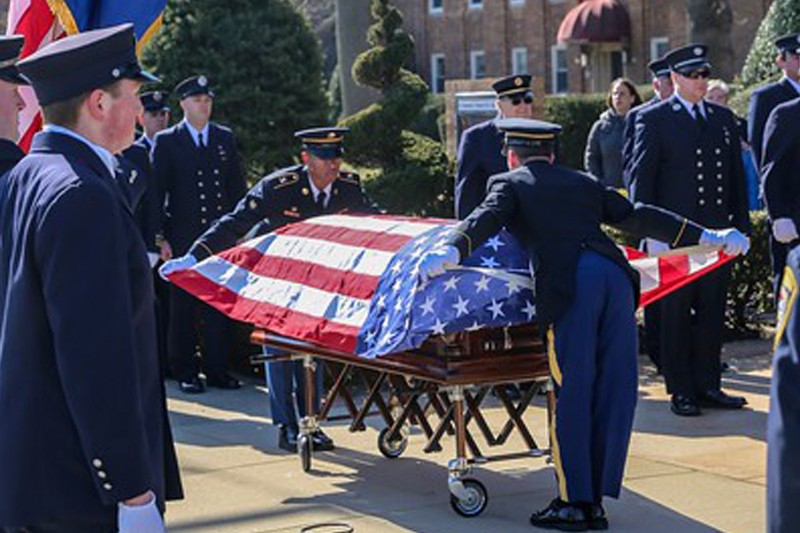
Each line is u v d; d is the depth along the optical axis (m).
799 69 9.78
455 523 6.76
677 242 6.93
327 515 6.95
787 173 9.02
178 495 4.38
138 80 4.20
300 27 18.91
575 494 6.53
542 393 9.45
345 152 14.15
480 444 8.34
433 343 6.84
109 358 3.81
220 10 18.38
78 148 4.10
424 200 13.65
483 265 6.61
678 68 9.26
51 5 8.17
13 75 4.62
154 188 9.98
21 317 3.92
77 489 3.91
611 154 12.18
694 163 9.23
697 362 9.22
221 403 9.91
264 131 18.44
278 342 7.86
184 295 10.25
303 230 7.75
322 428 8.91
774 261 9.61
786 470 3.82
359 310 6.89
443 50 42.44
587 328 6.46
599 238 6.60
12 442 3.91
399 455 8.15
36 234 3.86
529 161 6.73
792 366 3.85
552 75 39.81
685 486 7.35
